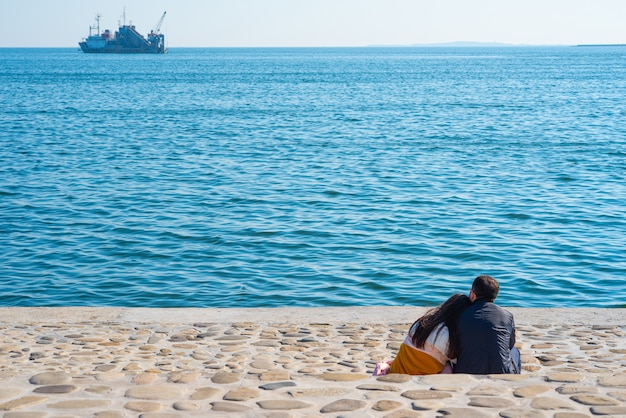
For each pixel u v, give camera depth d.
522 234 17.19
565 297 12.87
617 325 8.49
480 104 63.56
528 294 13.05
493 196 21.83
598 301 12.65
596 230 17.56
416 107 60.53
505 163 28.89
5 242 16.67
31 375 5.80
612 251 15.66
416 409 4.71
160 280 13.95
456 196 21.80
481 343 5.68
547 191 22.67
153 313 9.16
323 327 8.54
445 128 43.25
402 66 180.50
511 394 4.97
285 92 82.12
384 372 6.07
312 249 16.00
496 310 5.83
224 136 39.34
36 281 13.92
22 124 45.25
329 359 7.33
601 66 173.62
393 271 14.35
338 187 23.39
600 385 5.20
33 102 65.31
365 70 154.25
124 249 16.08
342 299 12.84
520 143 35.62
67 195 22.06
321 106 61.97
